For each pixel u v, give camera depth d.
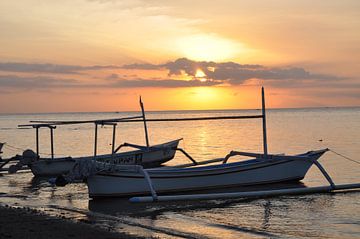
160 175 20.02
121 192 19.45
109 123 21.08
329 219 15.84
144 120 23.47
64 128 114.69
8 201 19.12
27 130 101.19
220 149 48.47
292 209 17.41
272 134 74.25
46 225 13.95
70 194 20.92
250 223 15.20
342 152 42.34
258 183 22.39
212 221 15.48
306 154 23.48
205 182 21.06
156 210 17.25
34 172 26.77
